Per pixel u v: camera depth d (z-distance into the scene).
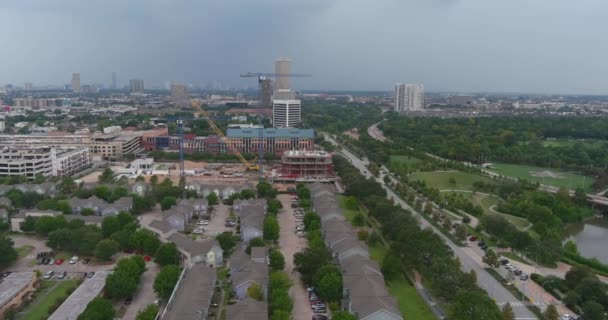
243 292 195.00
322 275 197.00
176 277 196.12
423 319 178.50
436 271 197.50
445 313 182.88
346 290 188.75
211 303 190.25
